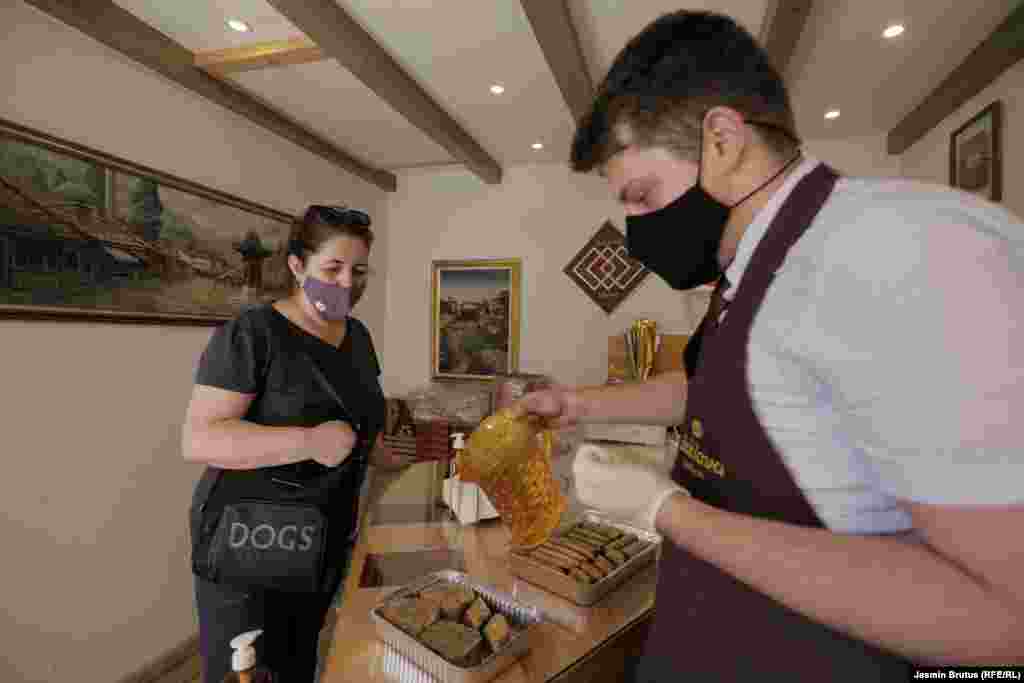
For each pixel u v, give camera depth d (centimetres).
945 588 35
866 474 44
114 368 181
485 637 72
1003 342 32
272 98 239
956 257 34
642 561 97
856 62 200
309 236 114
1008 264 34
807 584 40
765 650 52
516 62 206
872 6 165
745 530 45
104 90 176
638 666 71
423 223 368
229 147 234
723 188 51
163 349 200
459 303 359
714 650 56
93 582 174
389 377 379
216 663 105
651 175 53
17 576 153
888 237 37
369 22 180
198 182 217
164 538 200
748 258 52
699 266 61
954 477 33
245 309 113
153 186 194
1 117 147
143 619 191
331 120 267
